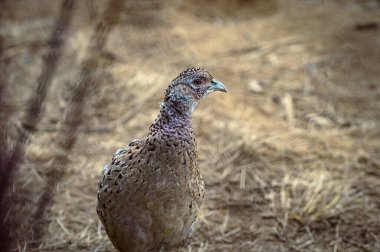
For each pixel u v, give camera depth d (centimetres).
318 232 702
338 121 891
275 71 990
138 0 1164
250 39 1073
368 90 955
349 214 725
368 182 776
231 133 852
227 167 795
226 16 1159
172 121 513
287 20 1132
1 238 347
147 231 527
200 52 1030
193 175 524
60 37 432
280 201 743
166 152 508
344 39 1066
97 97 891
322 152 826
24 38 1020
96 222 703
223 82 955
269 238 692
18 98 867
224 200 743
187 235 548
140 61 993
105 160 796
